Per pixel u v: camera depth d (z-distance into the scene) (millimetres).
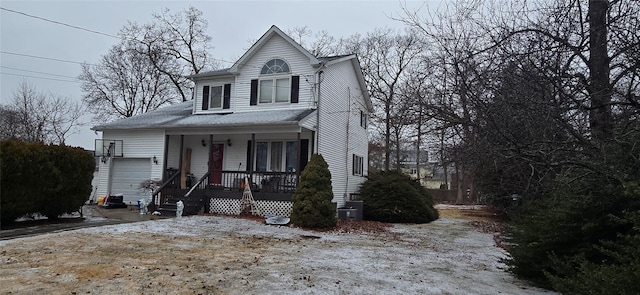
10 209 9734
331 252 8430
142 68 31906
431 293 5457
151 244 8375
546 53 4934
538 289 5883
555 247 5715
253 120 14703
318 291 5301
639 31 4539
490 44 5418
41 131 30719
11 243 7848
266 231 11258
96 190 17984
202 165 17688
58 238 8570
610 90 4688
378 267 7043
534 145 4887
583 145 4973
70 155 11508
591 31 4895
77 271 5859
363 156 22094
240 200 14734
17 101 30516
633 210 4684
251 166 14930
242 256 7520
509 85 4949
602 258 5125
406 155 30469
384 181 17297
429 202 18328
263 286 5430
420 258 8227
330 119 17109
